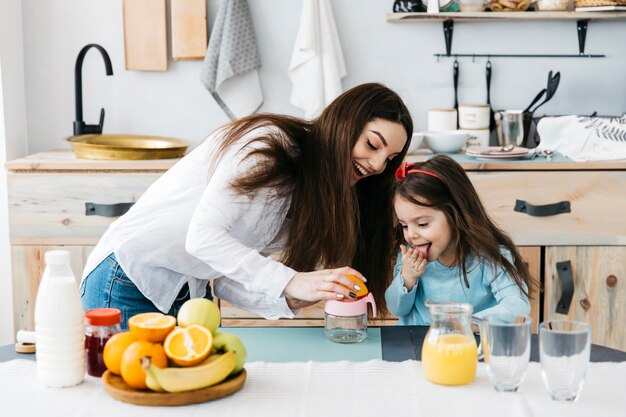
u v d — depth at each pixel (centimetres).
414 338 155
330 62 299
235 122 168
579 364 123
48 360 131
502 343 127
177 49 304
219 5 307
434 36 307
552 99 309
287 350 149
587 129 281
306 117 304
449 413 120
